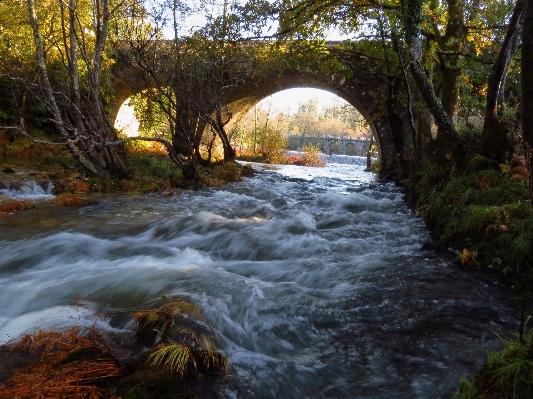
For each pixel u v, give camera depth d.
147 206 11.03
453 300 5.01
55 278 5.46
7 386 2.77
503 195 7.44
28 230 7.95
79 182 12.70
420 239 7.97
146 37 17.44
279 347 3.88
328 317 4.52
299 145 64.56
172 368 3.03
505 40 8.45
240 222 8.95
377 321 4.48
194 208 11.05
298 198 13.30
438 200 8.88
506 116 8.83
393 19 12.76
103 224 8.74
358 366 3.64
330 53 15.48
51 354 3.19
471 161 9.22
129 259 6.35
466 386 2.95
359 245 7.40
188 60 17.20
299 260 6.56
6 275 5.66
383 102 18.50
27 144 19.81
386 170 20.39
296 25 13.86
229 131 26.92
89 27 17.36
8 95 20.41
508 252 5.98
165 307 4.11
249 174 19.31
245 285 5.17
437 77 14.88
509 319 4.57
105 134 13.13
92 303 4.60
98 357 3.13
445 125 10.09
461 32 11.80
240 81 21.77
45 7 16.56
